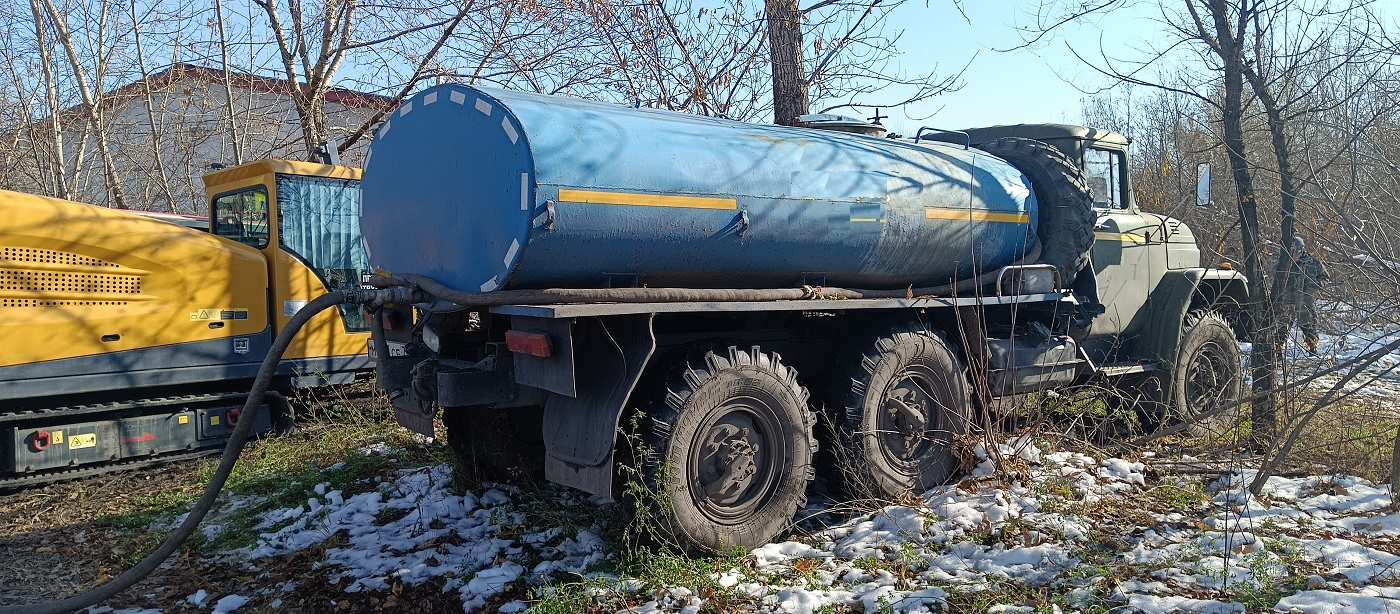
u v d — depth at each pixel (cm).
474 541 458
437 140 430
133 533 500
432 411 436
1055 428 615
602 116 411
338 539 466
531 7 995
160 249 632
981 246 532
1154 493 507
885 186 482
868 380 481
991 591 371
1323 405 467
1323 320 555
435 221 432
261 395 410
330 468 591
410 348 465
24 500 571
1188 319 670
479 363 424
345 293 422
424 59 1023
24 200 582
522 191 371
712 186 416
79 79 1202
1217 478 532
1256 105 711
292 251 698
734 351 432
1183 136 960
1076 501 482
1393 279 493
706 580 385
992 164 562
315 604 393
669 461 399
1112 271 635
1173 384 646
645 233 398
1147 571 387
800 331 514
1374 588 357
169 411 644
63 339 589
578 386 414
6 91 1384
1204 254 791
